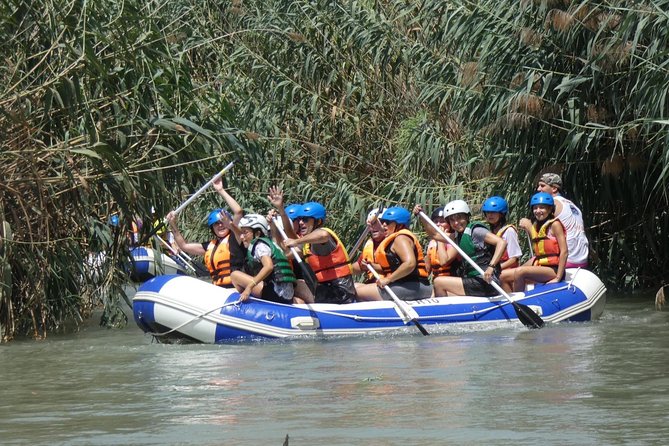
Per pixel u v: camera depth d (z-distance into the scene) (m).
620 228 23.92
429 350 15.98
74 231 20.22
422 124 25.58
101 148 17.31
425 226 20.50
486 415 10.99
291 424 10.78
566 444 9.70
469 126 23.61
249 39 28.20
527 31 20.89
